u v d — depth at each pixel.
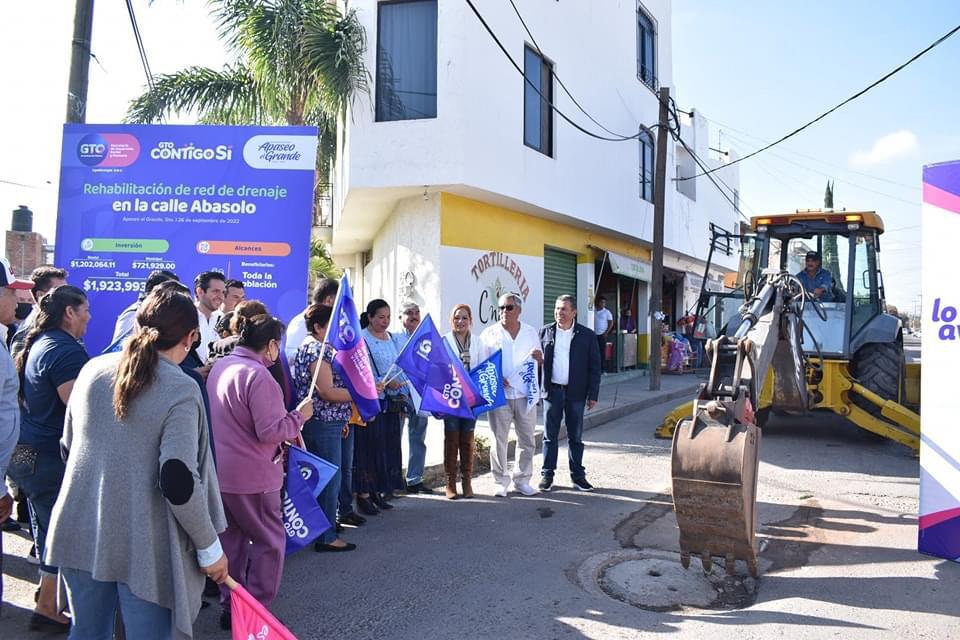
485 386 6.69
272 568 3.95
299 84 11.33
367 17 11.99
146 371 2.67
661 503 6.61
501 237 13.85
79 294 4.03
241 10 11.17
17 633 3.90
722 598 4.46
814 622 4.09
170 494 2.61
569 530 5.80
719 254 27.28
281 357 4.95
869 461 8.40
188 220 6.54
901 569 4.91
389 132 11.85
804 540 5.55
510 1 12.95
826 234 9.99
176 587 2.69
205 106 12.34
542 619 4.14
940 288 4.95
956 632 3.95
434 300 12.20
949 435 4.96
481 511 6.34
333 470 4.39
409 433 7.02
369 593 4.51
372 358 6.33
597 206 16.55
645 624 4.08
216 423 3.85
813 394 9.02
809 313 9.42
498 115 12.59
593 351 7.11
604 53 17.06
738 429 4.43
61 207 6.56
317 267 19.30
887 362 9.09
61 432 3.82
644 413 12.55
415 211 12.49
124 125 6.60
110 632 2.86
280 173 6.57
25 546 5.31
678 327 23.70
